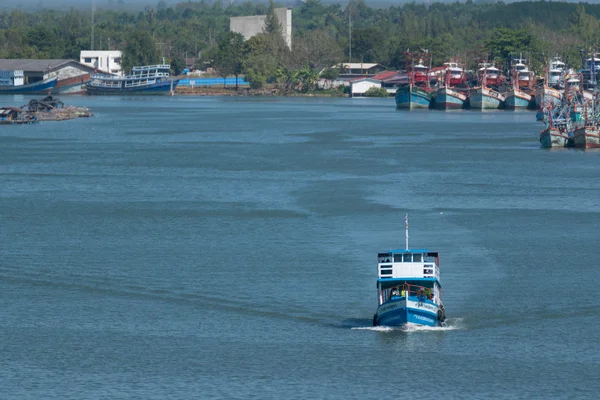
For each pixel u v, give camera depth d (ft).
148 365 631.15
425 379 606.14
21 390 589.32
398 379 606.14
